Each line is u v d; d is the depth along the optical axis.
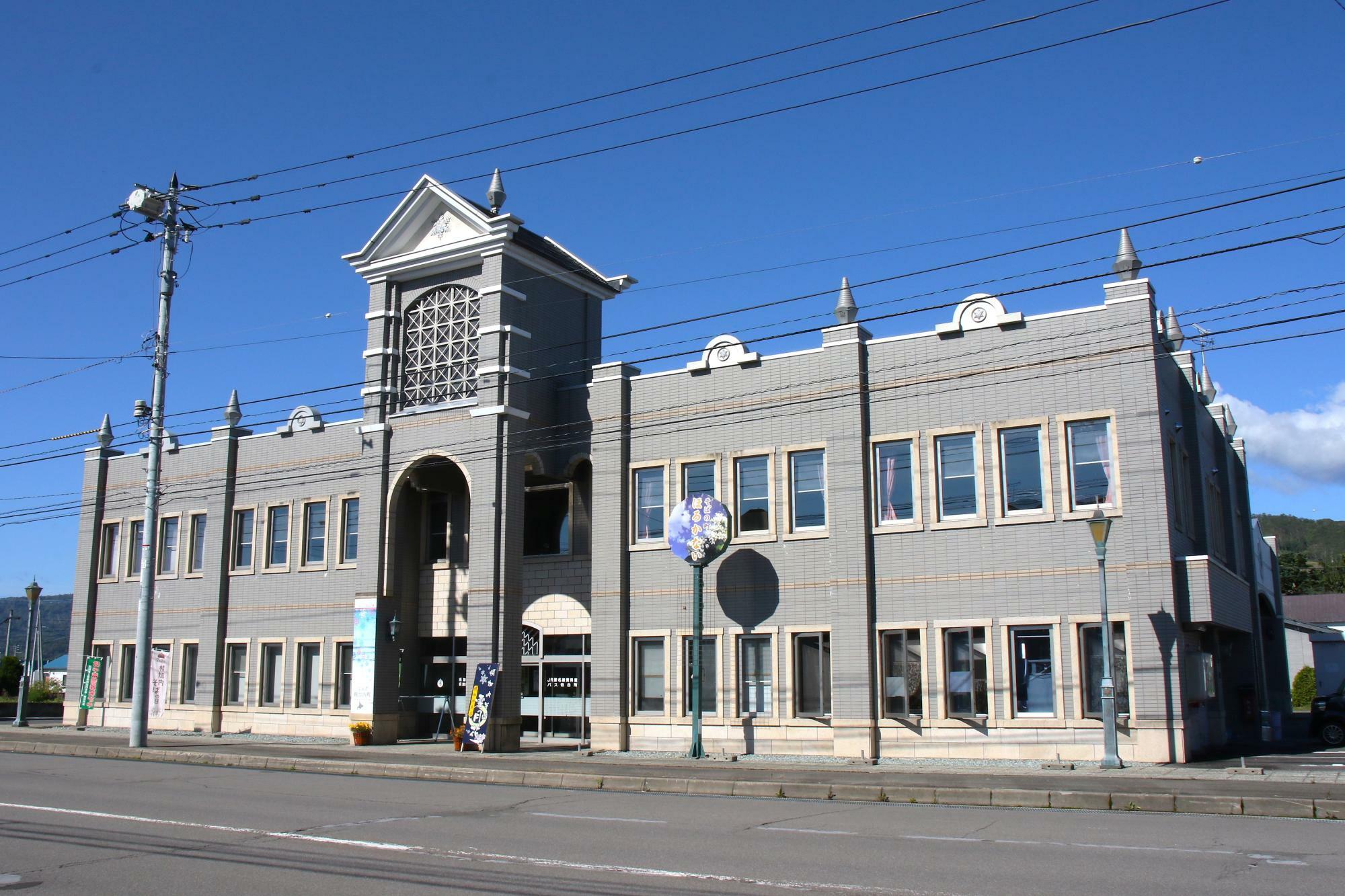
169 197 30.09
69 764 24.20
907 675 24.25
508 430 29.33
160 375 30.28
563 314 31.86
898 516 24.88
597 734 27.56
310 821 14.55
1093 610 22.44
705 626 26.83
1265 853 11.50
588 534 30.19
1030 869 10.67
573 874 10.62
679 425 27.88
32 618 39.84
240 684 35.09
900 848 12.01
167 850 12.20
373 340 32.44
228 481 36.31
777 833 13.30
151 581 29.30
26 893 9.94
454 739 28.05
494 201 30.84
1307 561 102.44
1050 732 22.59
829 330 26.05
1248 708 29.08
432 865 11.17
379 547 31.45
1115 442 22.67
